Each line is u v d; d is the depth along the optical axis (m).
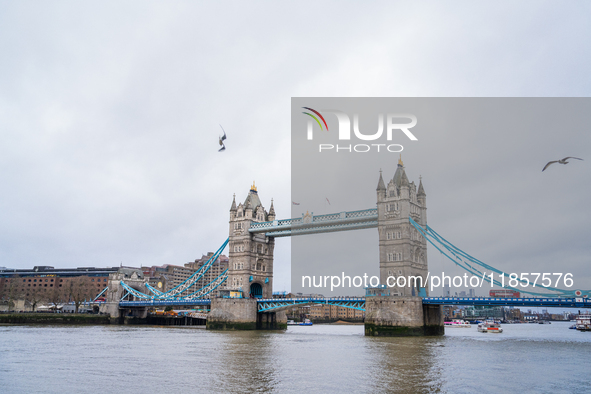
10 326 143.12
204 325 180.50
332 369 55.25
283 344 85.56
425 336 103.56
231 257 142.62
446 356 67.12
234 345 83.94
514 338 109.38
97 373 52.69
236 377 50.16
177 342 90.19
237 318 130.75
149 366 57.91
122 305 171.75
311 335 113.88
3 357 66.62
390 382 47.47
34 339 95.50
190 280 159.25
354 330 160.25
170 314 192.75
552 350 76.31
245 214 141.75
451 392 43.34
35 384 46.66
